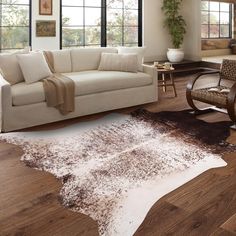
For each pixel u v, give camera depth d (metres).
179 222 2.26
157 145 3.63
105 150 3.47
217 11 9.71
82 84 4.49
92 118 4.61
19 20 6.33
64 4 6.89
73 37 7.14
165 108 5.13
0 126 3.95
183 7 8.72
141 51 5.56
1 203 2.46
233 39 10.22
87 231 2.16
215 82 7.06
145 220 2.28
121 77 4.94
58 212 2.36
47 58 4.88
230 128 4.20
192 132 4.05
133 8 8.01
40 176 2.89
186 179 2.88
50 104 4.22
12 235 2.10
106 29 7.62
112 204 2.48
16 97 3.94
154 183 2.80
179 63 8.24
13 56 4.34
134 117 4.66
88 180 2.83
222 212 2.37
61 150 3.45
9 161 3.18
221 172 3.01
